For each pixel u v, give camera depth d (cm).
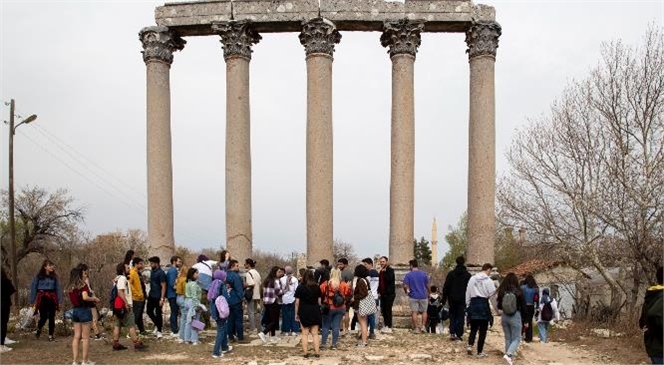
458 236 7731
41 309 1794
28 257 6141
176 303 1861
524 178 3250
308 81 2430
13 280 3000
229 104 2461
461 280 1772
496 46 2448
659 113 2805
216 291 1559
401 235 2347
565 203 3080
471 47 2448
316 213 2366
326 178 2389
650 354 1129
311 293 1548
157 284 1877
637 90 2856
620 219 2567
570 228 3095
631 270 2819
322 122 2398
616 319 2525
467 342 1759
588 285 3612
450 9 2438
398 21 2419
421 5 2445
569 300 4441
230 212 2419
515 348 1471
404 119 2400
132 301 1814
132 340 1661
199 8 2508
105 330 1986
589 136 2997
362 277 1711
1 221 5644
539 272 4172
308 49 2431
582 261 3106
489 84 2409
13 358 1513
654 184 2459
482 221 2344
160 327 1870
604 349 1808
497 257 5306
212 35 2597
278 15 2464
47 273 1822
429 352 1606
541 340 1975
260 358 1529
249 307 1941
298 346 1698
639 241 2447
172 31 2539
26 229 5528
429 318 2061
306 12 2453
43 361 1482
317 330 1552
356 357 1530
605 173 2852
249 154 2477
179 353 1599
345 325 1948
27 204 5603
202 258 1858
